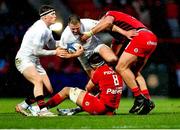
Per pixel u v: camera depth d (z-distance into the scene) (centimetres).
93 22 3102
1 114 3167
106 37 3219
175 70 5938
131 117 2723
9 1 6444
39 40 2981
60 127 2298
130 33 3014
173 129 2244
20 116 2922
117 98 2842
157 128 2273
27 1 6512
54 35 5278
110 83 2817
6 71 5662
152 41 3033
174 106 4188
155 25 6462
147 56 3072
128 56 2988
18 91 5672
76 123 2431
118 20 3050
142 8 6694
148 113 3062
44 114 2881
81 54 3166
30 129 2242
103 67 2842
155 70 5828
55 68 5825
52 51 3000
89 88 2925
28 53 3022
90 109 2817
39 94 2939
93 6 7150
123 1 6788
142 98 2967
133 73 3159
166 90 5853
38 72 3108
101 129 2238
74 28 3012
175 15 7219
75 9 7244
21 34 5950
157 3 6612
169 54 6012
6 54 5753
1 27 6044
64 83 5819
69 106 4231
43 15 3005
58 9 7169
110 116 2773
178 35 6975
